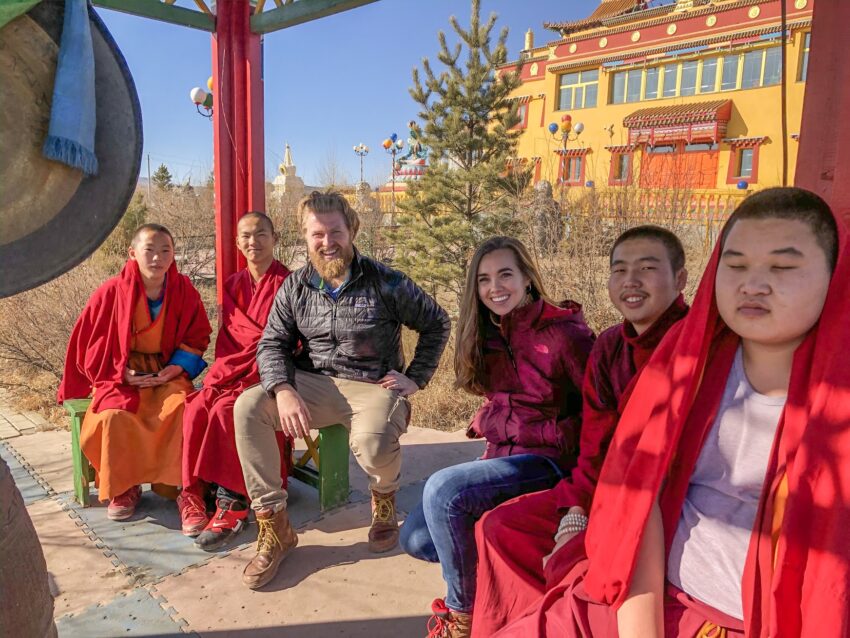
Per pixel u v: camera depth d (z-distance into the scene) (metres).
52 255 1.57
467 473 2.07
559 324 2.12
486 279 2.16
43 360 6.33
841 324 1.14
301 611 2.46
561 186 10.03
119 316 3.28
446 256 11.91
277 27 4.04
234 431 2.96
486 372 2.28
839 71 1.61
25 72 1.47
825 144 1.66
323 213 2.91
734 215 1.26
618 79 24.62
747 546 1.24
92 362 3.28
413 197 12.16
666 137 22.69
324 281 3.04
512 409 2.21
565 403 2.17
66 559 2.82
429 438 4.48
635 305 1.83
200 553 2.89
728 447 1.29
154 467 3.19
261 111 4.27
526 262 2.17
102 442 3.10
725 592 1.25
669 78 23.36
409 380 3.05
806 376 1.19
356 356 3.02
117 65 1.67
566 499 1.89
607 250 7.86
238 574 2.71
